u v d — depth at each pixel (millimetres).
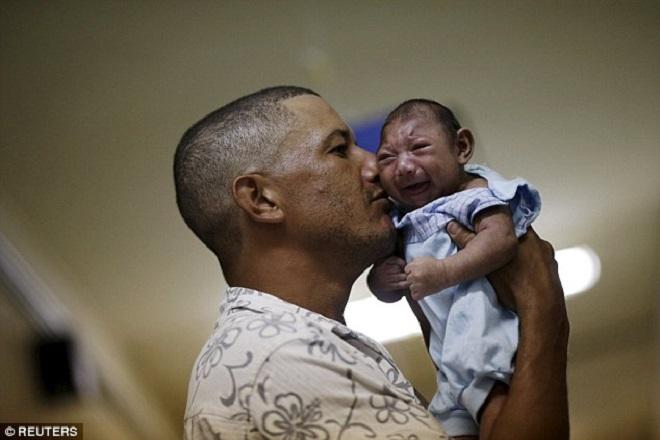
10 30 3197
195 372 1410
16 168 3703
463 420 1441
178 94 3465
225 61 3361
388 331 3943
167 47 3303
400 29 3295
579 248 4156
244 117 1590
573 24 3283
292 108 1582
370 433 1282
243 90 3471
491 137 3672
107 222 3957
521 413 1334
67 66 3336
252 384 1297
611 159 3777
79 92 3424
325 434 1271
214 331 1480
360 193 1533
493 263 1411
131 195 3848
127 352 4617
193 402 1359
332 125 1577
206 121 1645
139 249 4098
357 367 1342
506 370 1390
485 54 3387
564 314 1458
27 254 3977
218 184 1559
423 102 1574
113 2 3145
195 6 3176
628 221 4020
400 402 1335
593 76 3463
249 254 1535
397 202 1576
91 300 4305
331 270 1531
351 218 1509
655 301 4258
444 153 1517
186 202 1604
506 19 3260
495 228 1428
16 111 3479
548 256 1497
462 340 1408
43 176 3742
